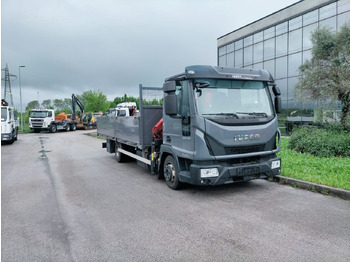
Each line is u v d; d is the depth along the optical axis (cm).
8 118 1775
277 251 337
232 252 337
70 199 576
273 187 632
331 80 1146
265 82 612
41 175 825
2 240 383
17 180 760
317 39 1273
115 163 1044
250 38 2527
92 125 4097
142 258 328
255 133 560
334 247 344
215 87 554
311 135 1023
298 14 2023
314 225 411
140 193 614
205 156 523
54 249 355
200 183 524
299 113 2022
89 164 1022
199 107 534
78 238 387
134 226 425
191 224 428
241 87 578
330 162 785
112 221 448
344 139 923
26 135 2825
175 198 569
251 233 389
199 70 543
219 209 493
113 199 572
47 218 466
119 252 344
